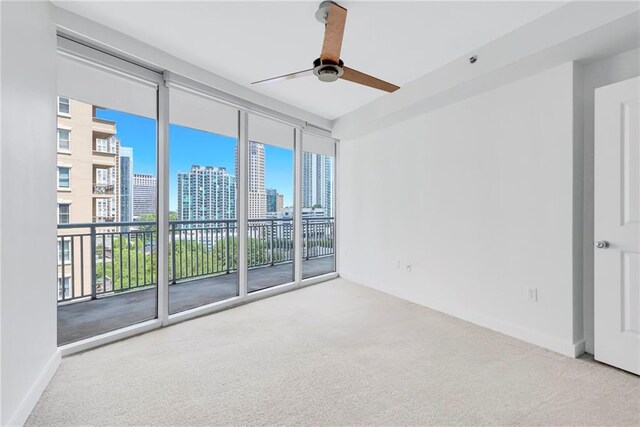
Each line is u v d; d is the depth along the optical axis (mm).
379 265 4328
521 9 2152
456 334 2783
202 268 4754
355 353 2408
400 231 3982
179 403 1771
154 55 2719
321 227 6535
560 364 2236
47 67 2020
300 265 4473
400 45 2633
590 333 2396
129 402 1774
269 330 2867
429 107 3430
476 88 2910
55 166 2119
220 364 2225
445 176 3383
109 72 2594
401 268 3959
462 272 3195
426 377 2062
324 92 3670
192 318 3170
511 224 2764
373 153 4426
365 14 2219
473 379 2037
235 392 1883
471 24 2332
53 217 2088
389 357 2344
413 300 3766
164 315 2939
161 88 2891
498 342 2611
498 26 2354
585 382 2000
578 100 2391
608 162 2199
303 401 1798
